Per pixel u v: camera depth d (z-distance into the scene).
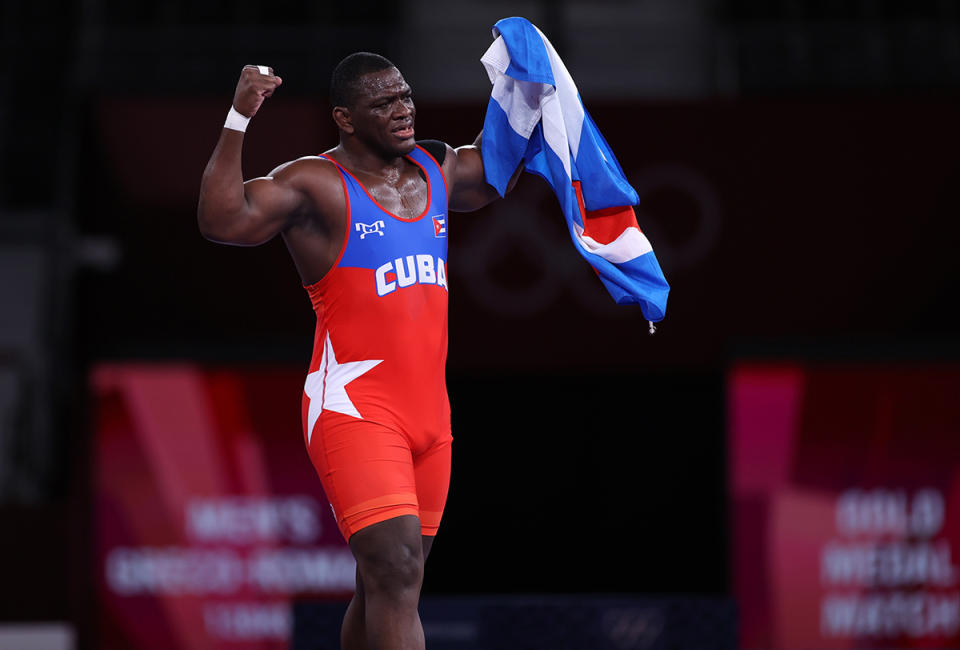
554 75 9.14
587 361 22.78
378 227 7.66
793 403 22.16
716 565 25.41
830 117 22.22
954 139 22.17
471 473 25.88
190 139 22.34
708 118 22.30
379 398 7.58
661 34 27.16
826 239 22.45
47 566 21.27
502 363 22.78
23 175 27.84
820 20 28.67
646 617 10.36
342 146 8.03
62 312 23.52
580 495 25.77
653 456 25.69
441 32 26.80
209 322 22.75
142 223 22.58
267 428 22.06
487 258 22.58
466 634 10.35
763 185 22.41
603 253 8.96
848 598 21.62
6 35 29.64
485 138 8.96
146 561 21.48
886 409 22.14
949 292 22.44
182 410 22.06
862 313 22.53
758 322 22.58
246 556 21.69
